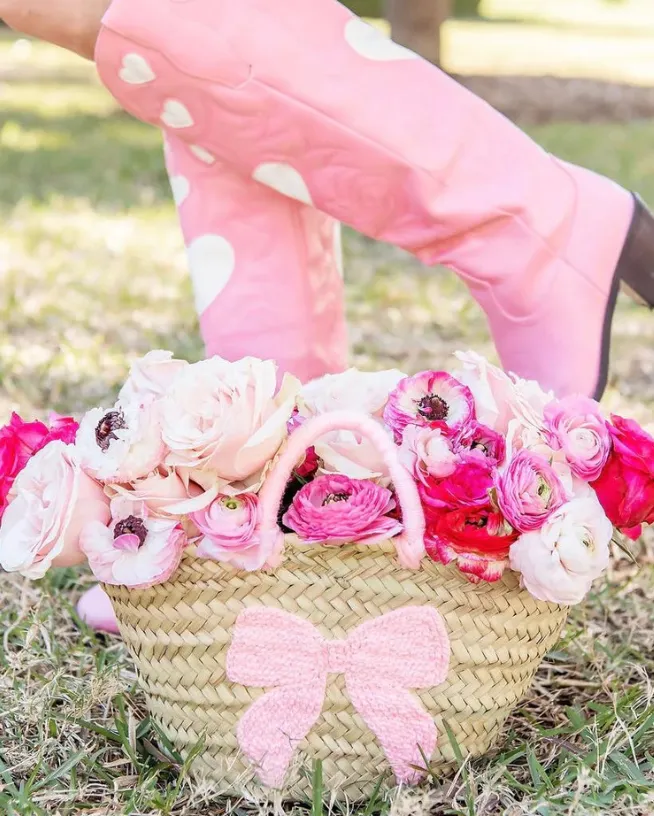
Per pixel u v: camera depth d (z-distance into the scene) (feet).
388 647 3.21
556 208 4.01
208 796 3.29
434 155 3.93
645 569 4.99
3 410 6.60
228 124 3.94
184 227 4.36
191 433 3.05
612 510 3.36
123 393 3.42
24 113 21.75
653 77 30.42
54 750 3.59
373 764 3.31
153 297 9.60
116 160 16.70
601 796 3.25
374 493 3.13
